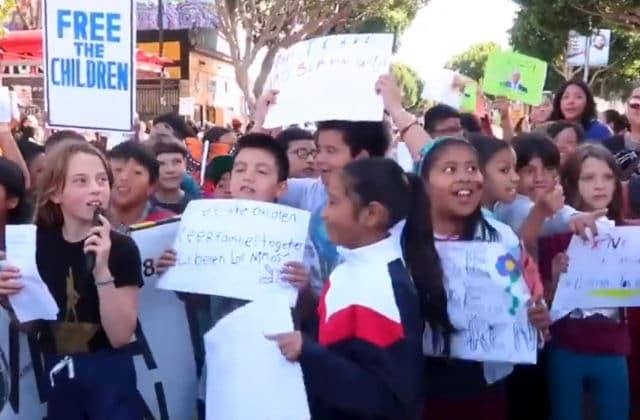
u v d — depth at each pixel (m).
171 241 3.28
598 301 3.08
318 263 3.15
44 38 4.33
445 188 2.84
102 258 2.77
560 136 5.08
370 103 3.43
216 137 8.21
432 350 2.75
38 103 14.16
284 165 3.32
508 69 6.96
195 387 3.39
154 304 3.28
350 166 2.49
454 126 5.05
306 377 2.41
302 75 3.59
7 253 2.80
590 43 18.75
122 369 2.91
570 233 3.26
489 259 2.74
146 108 23.66
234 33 21.56
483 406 2.86
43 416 3.13
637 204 3.97
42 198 2.91
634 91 5.49
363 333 2.27
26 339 3.12
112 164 3.78
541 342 3.01
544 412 3.47
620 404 3.26
